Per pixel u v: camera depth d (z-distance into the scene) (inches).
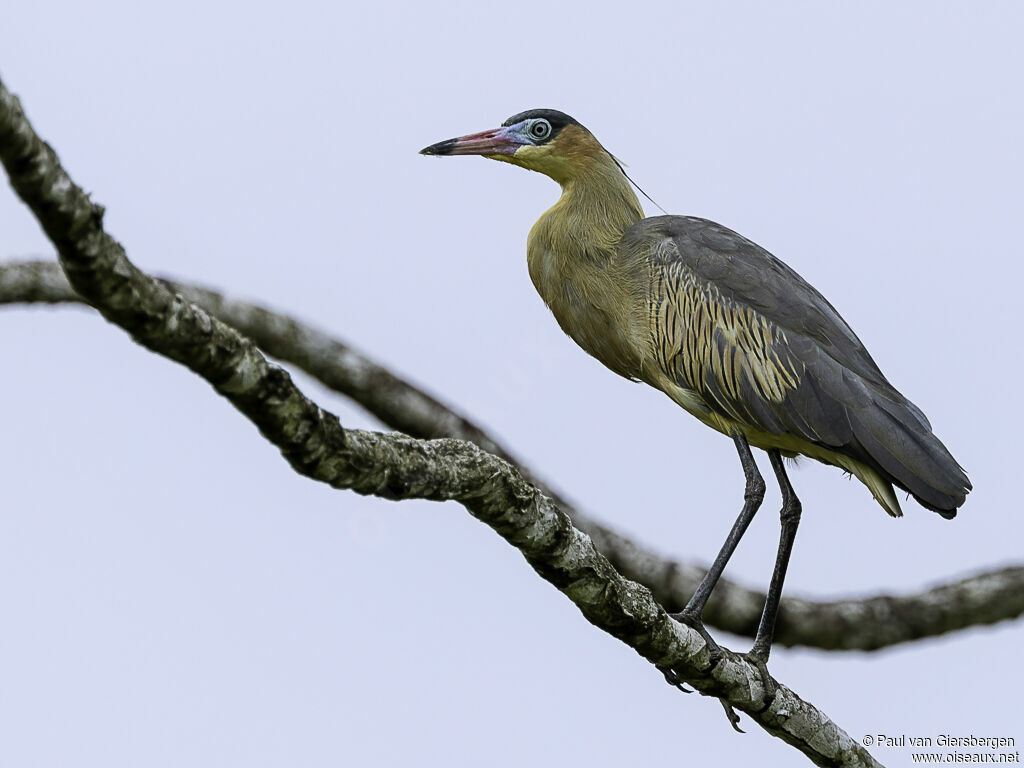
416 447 291.7
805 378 437.1
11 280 420.8
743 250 470.9
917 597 563.2
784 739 393.4
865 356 447.2
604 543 535.5
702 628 401.7
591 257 502.6
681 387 471.8
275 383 252.7
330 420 266.4
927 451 422.6
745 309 451.8
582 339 512.7
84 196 215.8
